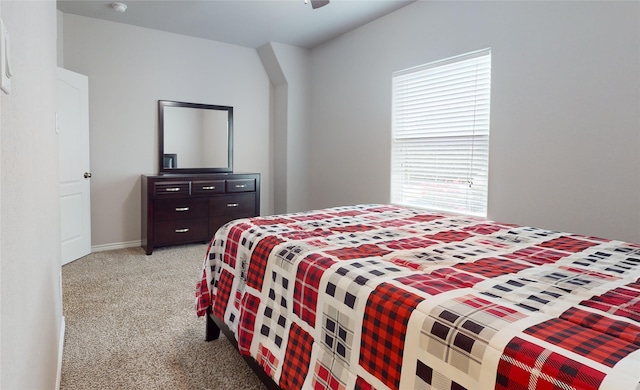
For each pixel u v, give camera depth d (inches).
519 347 30.5
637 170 91.4
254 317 63.0
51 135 61.1
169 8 149.9
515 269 50.4
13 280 23.6
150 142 177.6
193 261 151.1
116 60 166.7
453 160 136.1
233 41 191.9
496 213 121.9
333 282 48.6
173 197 165.9
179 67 182.1
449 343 34.1
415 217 93.2
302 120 206.1
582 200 101.6
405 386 37.2
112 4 145.7
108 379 71.7
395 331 38.9
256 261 66.2
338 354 45.8
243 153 204.1
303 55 203.3
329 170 195.9
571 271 49.6
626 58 92.1
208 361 78.4
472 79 128.1
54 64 71.0
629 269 50.7
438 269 50.3
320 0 109.3
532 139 111.7
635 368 26.6
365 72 169.6
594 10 97.2
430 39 139.7
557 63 105.0
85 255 158.2
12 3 25.2
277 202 213.6
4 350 20.5
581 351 29.2
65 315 99.8
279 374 53.7
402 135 155.5
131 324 95.1
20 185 27.0
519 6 112.8
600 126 97.3
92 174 164.6
